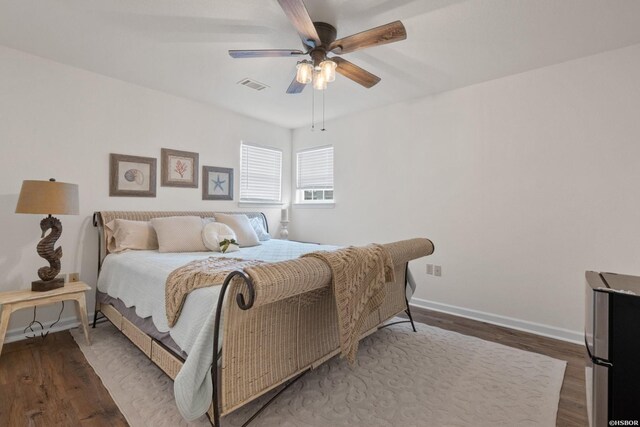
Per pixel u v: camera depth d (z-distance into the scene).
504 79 2.89
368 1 1.82
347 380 1.92
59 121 2.68
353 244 4.04
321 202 4.38
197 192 3.67
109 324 2.81
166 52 2.48
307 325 1.70
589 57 2.48
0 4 1.90
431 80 2.97
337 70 2.23
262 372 1.46
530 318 2.76
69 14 2.00
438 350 2.35
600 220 2.45
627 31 2.12
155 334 1.84
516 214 2.84
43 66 2.59
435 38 2.22
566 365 2.14
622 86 2.36
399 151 3.61
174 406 1.64
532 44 2.30
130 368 2.03
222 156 3.91
